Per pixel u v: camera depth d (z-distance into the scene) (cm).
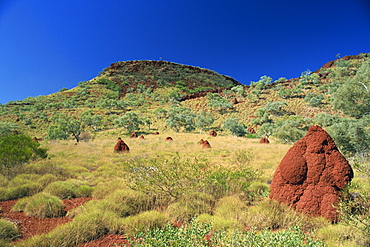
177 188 617
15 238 399
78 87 14288
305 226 445
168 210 532
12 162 944
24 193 677
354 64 11138
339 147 1326
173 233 299
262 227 438
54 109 9444
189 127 5947
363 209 431
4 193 650
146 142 2872
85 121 6794
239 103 8731
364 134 1217
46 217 516
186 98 11244
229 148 2100
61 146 2378
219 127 6400
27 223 471
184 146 2283
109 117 7956
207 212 538
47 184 762
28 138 1178
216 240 317
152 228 433
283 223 452
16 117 7888
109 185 749
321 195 506
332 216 472
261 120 6469
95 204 550
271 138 4369
